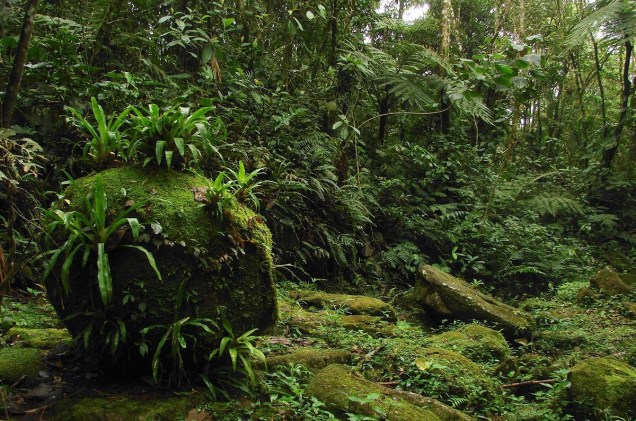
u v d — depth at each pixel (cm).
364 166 845
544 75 718
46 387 287
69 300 283
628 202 991
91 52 583
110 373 299
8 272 274
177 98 516
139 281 273
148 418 257
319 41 784
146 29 650
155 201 284
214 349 293
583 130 1288
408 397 321
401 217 759
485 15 1515
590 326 545
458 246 773
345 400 300
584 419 340
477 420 340
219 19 692
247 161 568
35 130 488
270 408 288
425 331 557
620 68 1280
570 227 945
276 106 654
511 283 745
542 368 416
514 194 929
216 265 286
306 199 649
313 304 541
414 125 1081
